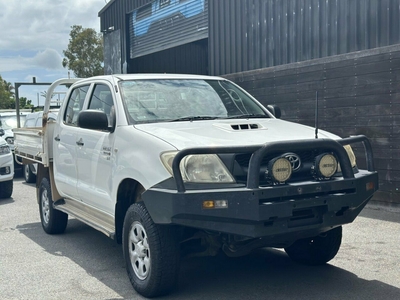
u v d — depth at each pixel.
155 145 4.45
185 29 14.24
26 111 19.12
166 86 5.66
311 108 9.45
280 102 10.13
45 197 7.37
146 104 5.30
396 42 8.08
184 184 4.11
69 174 6.32
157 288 4.46
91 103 6.00
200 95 5.68
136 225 4.66
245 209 3.96
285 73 9.96
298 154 4.36
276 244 4.62
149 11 16.03
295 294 4.64
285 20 10.25
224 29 12.14
